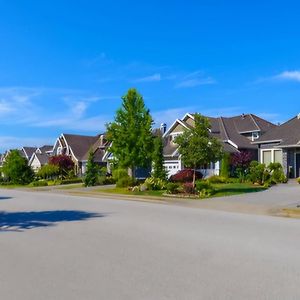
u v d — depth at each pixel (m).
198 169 37.56
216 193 24.92
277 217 15.08
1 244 9.61
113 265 7.44
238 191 25.64
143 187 29.22
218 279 6.50
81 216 15.20
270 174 31.59
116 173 35.81
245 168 36.84
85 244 9.48
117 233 11.05
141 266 7.36
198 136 25.31
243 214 16.02
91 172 40.59
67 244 9.49
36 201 23.14
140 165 34.56
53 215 15.61
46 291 5.92
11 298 5.61
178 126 42.31
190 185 25.62
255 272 6.94
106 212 16.59
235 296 5.66
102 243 9.59
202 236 10.55
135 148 34.12
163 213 16.22
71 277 6.66
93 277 6.64
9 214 16.20
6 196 28.77
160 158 33.12
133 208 18.39
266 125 44.03
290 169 34.31
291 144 33.16
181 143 25.75
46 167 55.41
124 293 5.80
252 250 8.77
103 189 33.56
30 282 6.39
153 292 5.84
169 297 5.62
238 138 42.03
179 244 9.44
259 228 12.04
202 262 7.66
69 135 65.00
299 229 11.84
